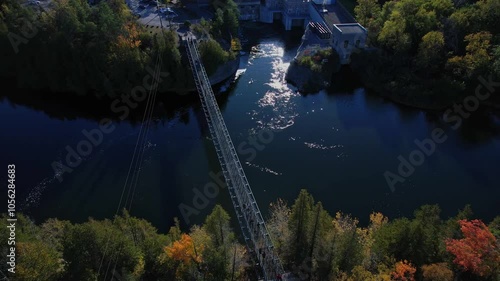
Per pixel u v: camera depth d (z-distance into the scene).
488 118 108.00
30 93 119.62
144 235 64.75
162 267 59.97
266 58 135.38
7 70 124.12
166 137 102.56
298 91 118.44
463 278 58.03
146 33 117.56
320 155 95.75
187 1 152.00
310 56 124.88
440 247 61.22
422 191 87.19
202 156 96.00
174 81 116.19
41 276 53.00
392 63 118.56
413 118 108.12
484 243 58.56
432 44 109.50
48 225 69.88
